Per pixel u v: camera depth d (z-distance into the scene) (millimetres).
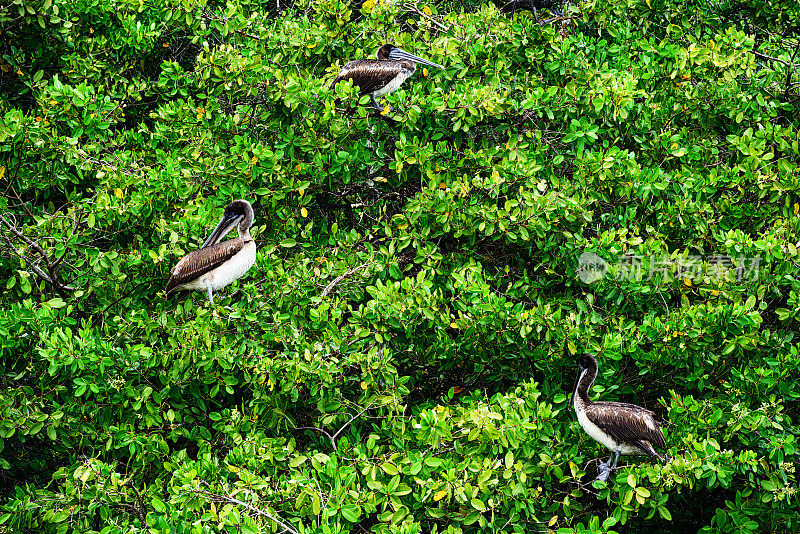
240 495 10133
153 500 10195
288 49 15562
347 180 13539
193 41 15469
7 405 11273
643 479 10609
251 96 14352
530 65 15391
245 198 13430
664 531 13172
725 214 13328
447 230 12805
